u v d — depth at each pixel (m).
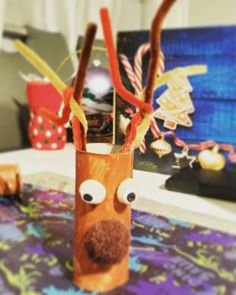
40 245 0.21
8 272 0.18
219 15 0.39
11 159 0.40
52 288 0.17
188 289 0.17
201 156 0.30
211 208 0.26
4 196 0.29
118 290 0.17
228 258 0.20
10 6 0.52
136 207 0.26
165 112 0.30
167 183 0.29
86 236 0.17
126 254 0.17
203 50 0.29
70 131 0.22
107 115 0.29
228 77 0.29
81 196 0.17
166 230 0.23
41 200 0.28
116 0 0.45
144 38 0.28
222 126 0.30
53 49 0.51
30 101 0.43
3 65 0.48
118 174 0.17
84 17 0.53
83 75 0.16
